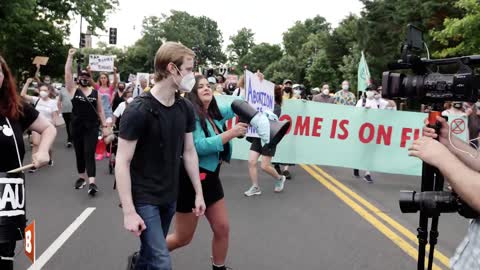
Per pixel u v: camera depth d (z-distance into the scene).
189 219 4.09
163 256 3.24
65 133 18.03
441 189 2.96
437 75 2.81
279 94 9.34
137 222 3.17
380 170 10.06
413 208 2.72
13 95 3.10
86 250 5.36
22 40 28.66
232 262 5.09
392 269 5.03
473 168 2.60
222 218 4.12
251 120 3.96
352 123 10.07
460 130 9.74
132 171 3.32
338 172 11.01
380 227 6.54
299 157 10.12
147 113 3.22
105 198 7.78
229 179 9.67
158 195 3.31
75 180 9.24
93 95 7.96
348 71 56.47
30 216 6.68
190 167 3.70
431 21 29.33
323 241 5.88
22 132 3.20
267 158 8.42
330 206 7.67
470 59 2.68
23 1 20.47
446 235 6.36
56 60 31.28
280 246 5.65
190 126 3.63
